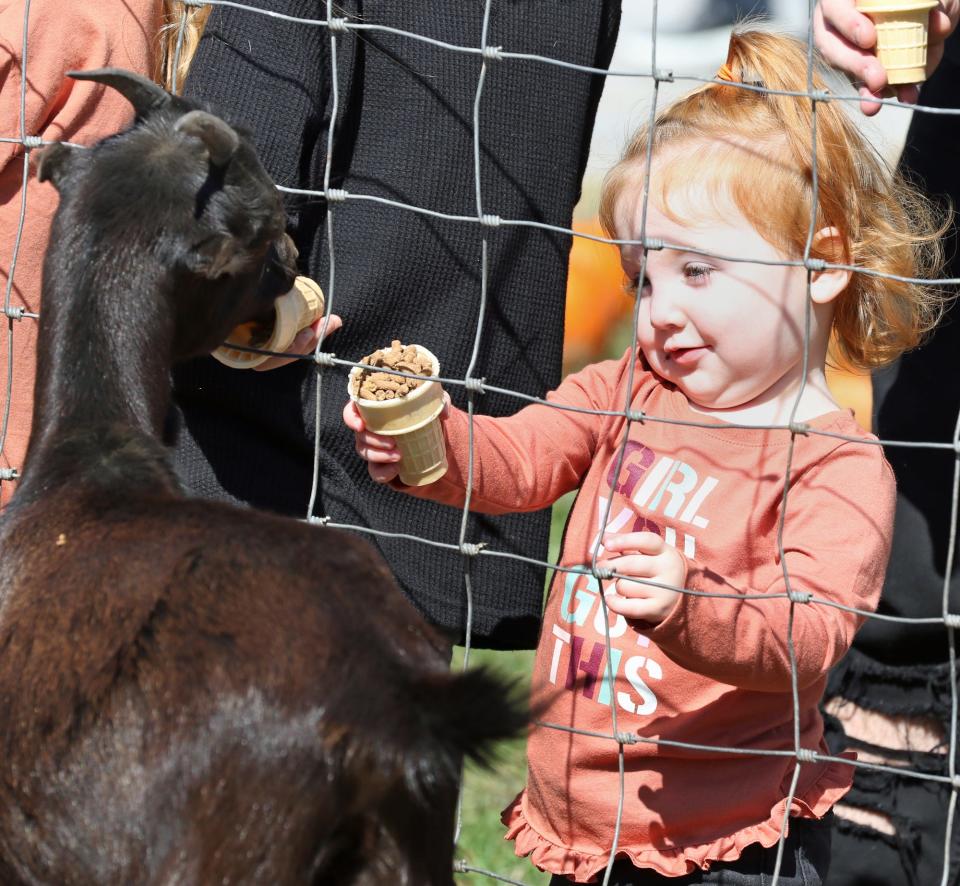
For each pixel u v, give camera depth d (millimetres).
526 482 4934
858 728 5883
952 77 5695
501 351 5277
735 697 4648
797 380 4852
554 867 4809
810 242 4262
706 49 19922
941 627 5629
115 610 3369
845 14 4484
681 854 4582
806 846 4723
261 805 3193
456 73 5078
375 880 3234
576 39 5289
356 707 3197
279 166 4855
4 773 3340
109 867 3256
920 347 5699
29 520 3682
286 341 4668
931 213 5574
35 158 4867
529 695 3256
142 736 3252
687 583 4324
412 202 5055
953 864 5637
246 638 3268
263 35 4887
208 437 5125
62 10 5492
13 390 5660
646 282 4934
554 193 5305
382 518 5195
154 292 4055
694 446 4852
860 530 4461
